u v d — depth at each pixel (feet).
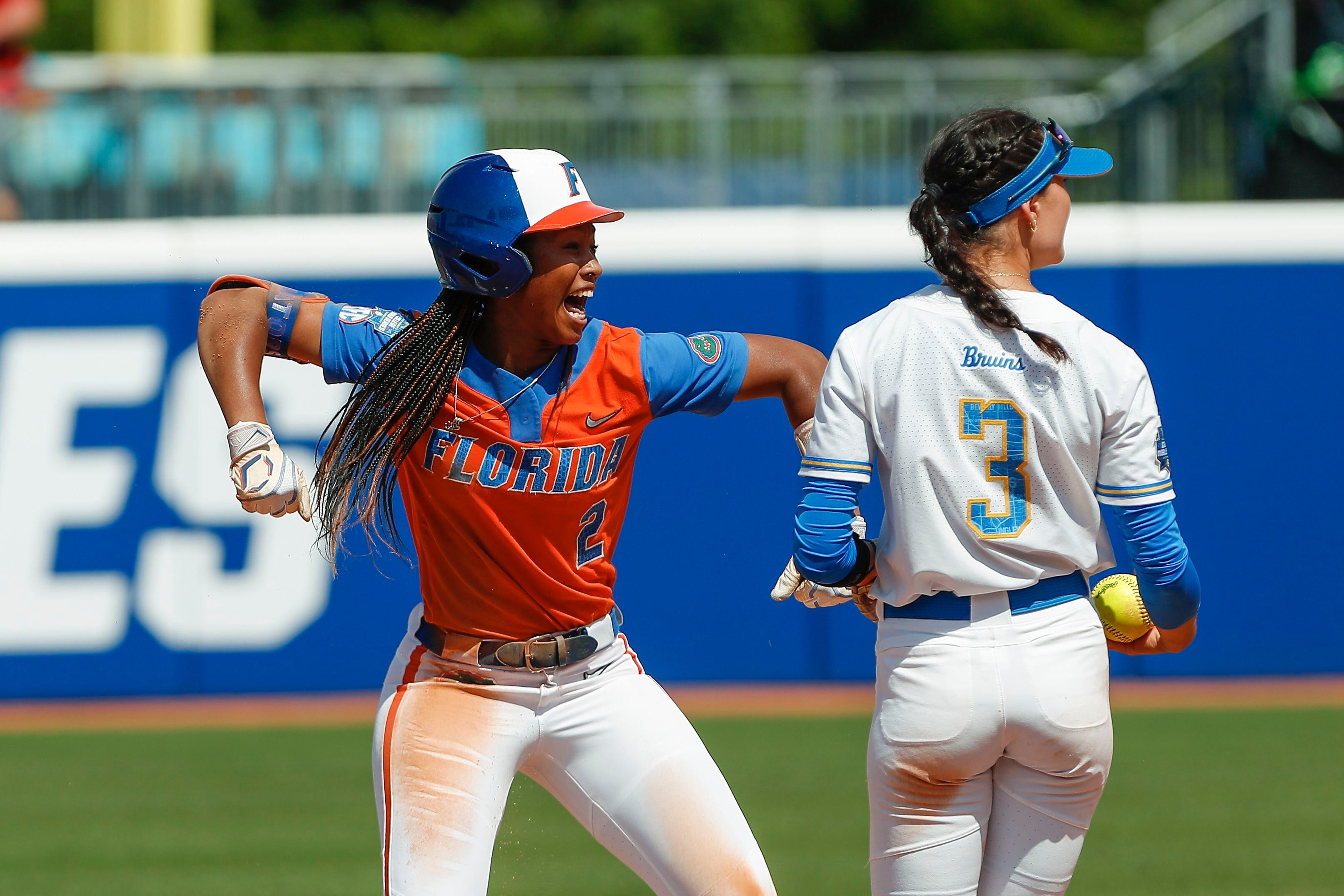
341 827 70.64
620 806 35.68
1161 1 296.10
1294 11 118.32
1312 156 114.01
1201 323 99.50
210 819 72.18
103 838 69.00
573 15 266.57
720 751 84.74
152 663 98.53
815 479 32.78
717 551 99.30
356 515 41.24
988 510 31.53
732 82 119.75
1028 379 31.45
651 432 98.94
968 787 32.48
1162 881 60.80
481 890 34.42
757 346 37.24
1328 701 96.43
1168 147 113.80
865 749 85.10
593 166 112.47
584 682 35.81
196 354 99.09
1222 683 100.99
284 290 35.73
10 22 128.98
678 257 99.71
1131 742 86.69
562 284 33.81
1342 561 100.48
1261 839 66.95
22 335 98.58
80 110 109.19
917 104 112.06
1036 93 116.16
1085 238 99.40
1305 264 99.45
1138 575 32.86
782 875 61.67
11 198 109.19
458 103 111.75
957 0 283.59
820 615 100.22
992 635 31.63
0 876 63.00
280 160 109.91
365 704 98.12
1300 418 99.76
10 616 98.07
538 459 34.45
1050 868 32.81
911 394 31.86
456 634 35.60
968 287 31.86
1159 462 31.96
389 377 34.04
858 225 99.86
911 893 32.58
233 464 32.65
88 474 98.53
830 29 282.97
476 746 34.88
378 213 110.83
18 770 82.69
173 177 109.70
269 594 99.14
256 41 260.83
